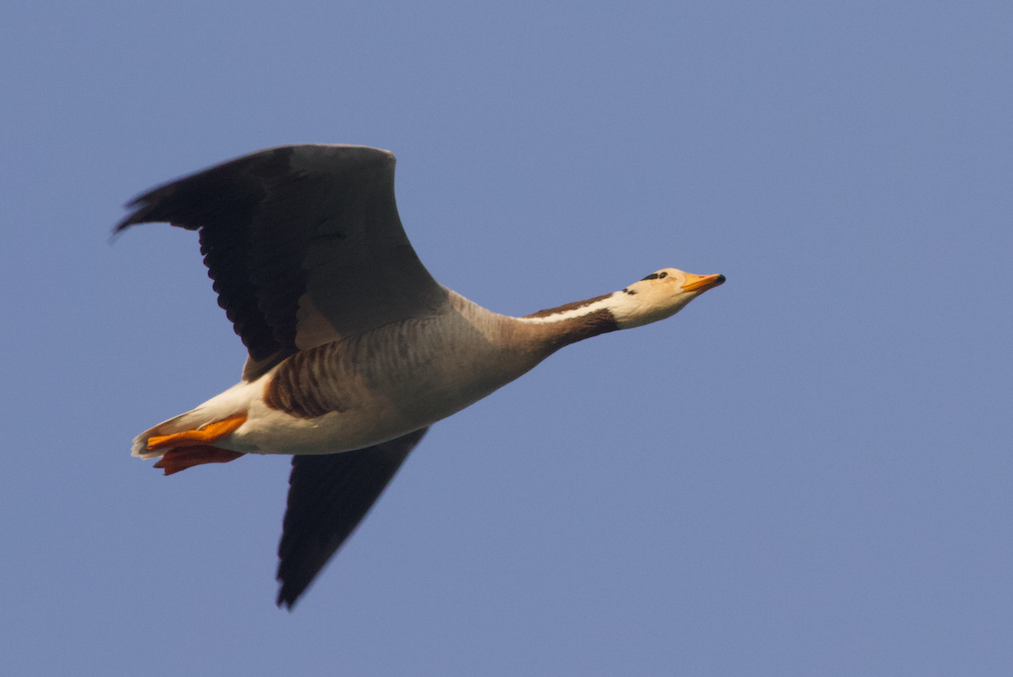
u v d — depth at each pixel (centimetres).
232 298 1330
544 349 1384
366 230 1272
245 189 1227
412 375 1332
